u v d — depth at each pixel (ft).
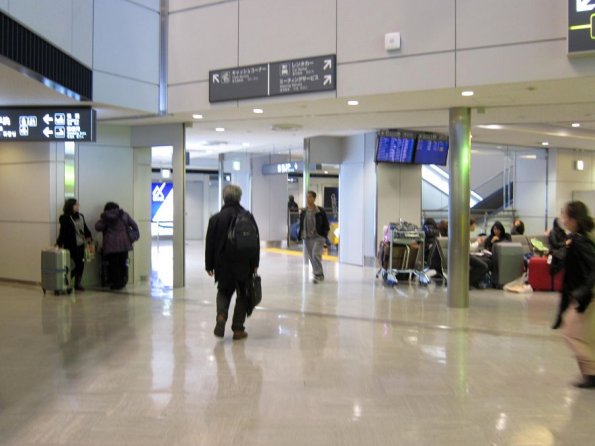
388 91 24.68
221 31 28.68
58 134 29.07
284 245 68.33
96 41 27.66
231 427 13.50
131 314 26.58
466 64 23.22
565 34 21.53
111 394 15.71
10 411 14.44
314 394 15.80
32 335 22.39
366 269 44.91
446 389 16.29
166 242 75.20
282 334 22.77
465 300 28.63
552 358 19.53
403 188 46.93
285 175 68.13
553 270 17.87
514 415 14.34
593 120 33.01
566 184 57.93
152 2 30.19
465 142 28.30
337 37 25.64
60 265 31.19
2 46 19.48
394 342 21.59
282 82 26.84
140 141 35.63
